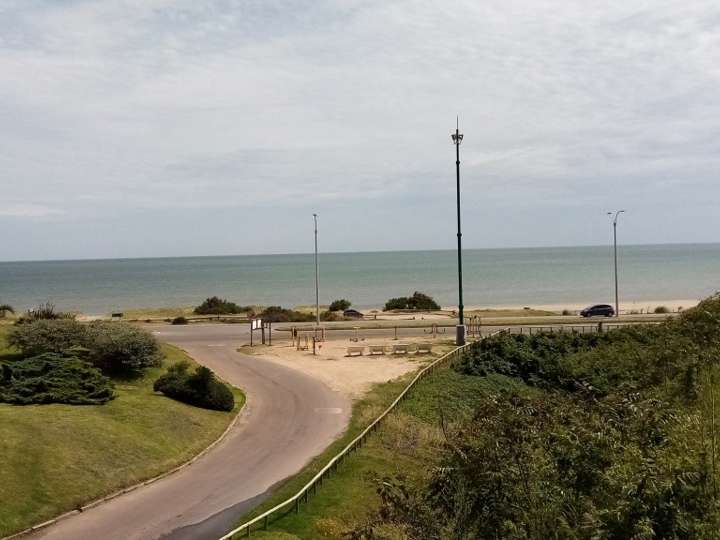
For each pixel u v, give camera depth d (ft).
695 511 37.06
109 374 97.60
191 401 88.38
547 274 497.05
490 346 127.85
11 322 139.64
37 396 76.69
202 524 55.72
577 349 131.54
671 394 69.82
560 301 302.86
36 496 56.70
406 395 99.86
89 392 81.20
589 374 113.80
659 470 37.40
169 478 66.80
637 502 35.94
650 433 42.55
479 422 44.16
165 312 234.99
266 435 81.25
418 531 42.52
